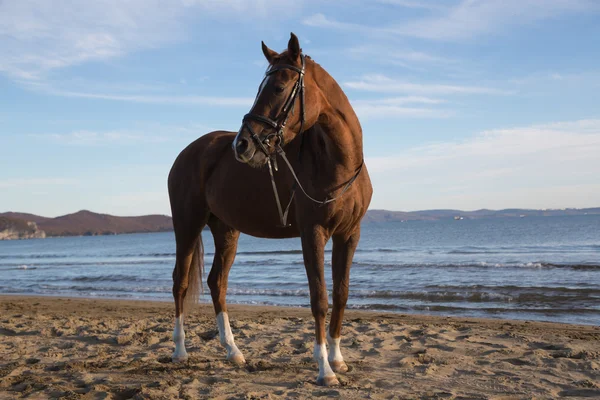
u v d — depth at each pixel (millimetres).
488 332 6734
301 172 4152
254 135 3777
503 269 20234
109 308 12039
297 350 5629
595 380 4375
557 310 10945
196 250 5344
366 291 14445
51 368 5051
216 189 4938
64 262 39594
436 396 3883
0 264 39875
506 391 4051
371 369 4754
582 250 32250
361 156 4145
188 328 7297
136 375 4691
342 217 4066
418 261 26156
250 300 14125
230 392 4043
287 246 58781
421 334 6645
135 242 108938
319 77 4051
